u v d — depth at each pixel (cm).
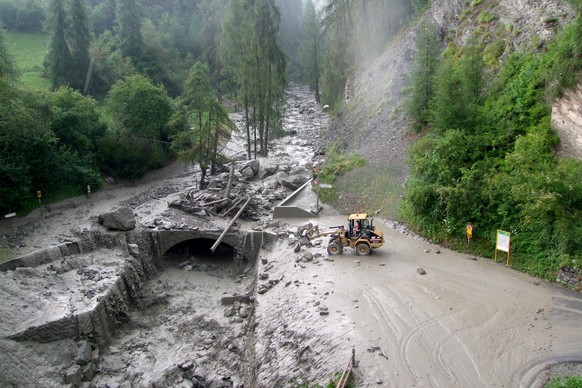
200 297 3145
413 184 3291
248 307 2902
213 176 4991
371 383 1750
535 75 3036
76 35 6212
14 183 3747
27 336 2383
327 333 2094
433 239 3039
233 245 3512
